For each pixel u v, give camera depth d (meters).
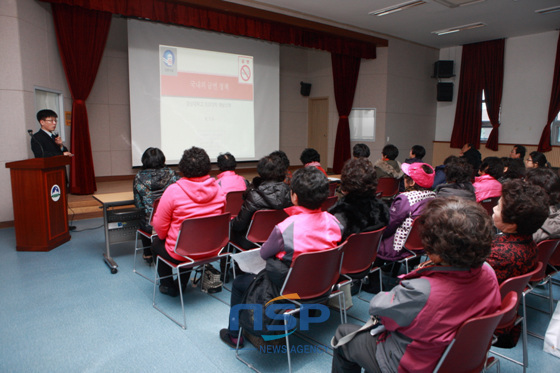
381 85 8.27
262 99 7.63
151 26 6.15
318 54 9.14
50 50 5.11
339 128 8.59
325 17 6.90
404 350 1.16
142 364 1.93
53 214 3.72
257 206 2.50
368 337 1.33
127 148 6.88
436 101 9.52
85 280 2.98
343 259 2.04
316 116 9.45
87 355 2.00
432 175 2.52
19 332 2.21
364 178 2.02
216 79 6.94
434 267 1.09
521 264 1.61
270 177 2.60
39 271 3.14
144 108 6.22
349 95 8.45
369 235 2.03
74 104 5.38
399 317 1.09
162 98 6.38
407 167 2.54
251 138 7.54
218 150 7.11
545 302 2.73
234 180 3.34
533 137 8.09
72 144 5.39
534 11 6.43
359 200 2.09
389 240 2.52
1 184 4.42
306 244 1.68
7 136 4.40
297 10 6.52
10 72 4.35
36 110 4.77
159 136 6.42
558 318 2.10
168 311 2.50
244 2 6.04
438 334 1.07
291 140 9.41
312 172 1.70
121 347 2.07
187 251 2.24
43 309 2.49
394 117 8.51
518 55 8.15
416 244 2.49
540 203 1.55
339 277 2.13
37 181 3.54
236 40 7.12
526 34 7.93
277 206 2.52
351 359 1.36
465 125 8.91
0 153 4.38
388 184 4.62
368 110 8.47
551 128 7.81
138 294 2.75
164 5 5.43
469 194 2.46
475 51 8.66
